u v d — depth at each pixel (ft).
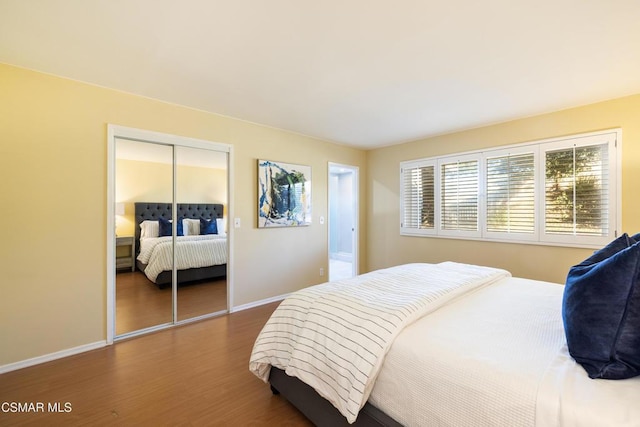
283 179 12.98
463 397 3.41
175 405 5.91
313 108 10.22
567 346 3.87
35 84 7.50
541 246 10.54
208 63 7.14
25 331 7.36
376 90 8.66
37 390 6.37
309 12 5.24
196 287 10.73
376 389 4.25
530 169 10.76
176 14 5.30
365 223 16.90
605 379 3.15
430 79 7.93
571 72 7.48
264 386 6.60
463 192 12.64
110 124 8.63
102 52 6.64
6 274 7.14
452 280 6.89
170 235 10.13
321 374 4.70
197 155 10.60
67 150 7.96
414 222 14.53
